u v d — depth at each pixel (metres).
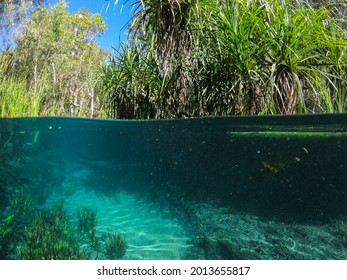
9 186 7.85
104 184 11.15
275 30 6.16
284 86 6.38
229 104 6.97
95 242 5.91
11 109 9.14
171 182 13.03
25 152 9.88
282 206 10.70
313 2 8.12
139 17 7.43
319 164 12.09
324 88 6.88
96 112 13.02
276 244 7.14
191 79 7.32
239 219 9.11
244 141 11.30
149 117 8.60
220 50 6.55
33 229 5.35
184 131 9.76
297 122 7.47
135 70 8.59
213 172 13.71
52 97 12.28
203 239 7.12
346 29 7.34
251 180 13.12
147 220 8.50
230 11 6.28
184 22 7.35
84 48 18.55
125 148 13.41
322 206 10.44
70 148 12.54
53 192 9.43
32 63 15.27
